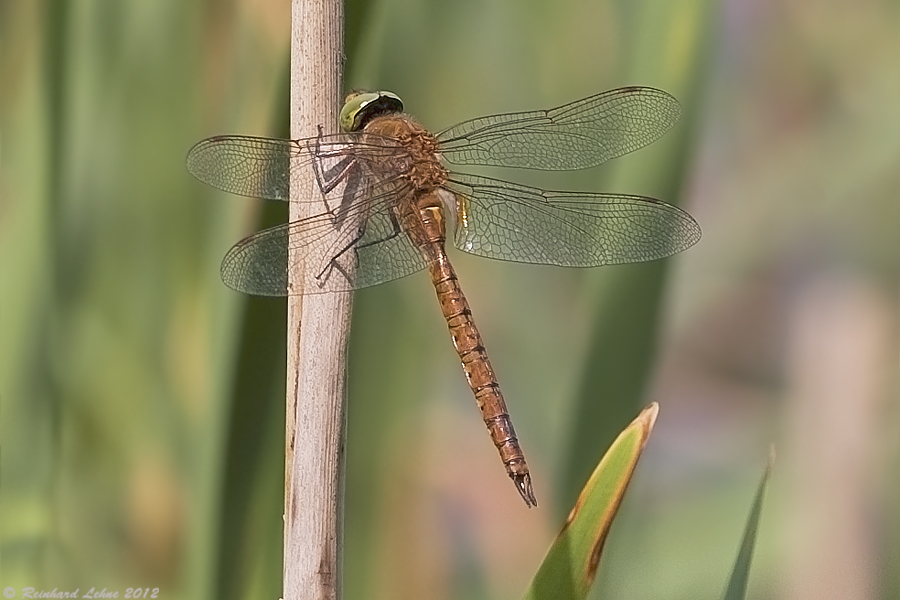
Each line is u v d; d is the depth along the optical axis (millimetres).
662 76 1644
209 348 1632
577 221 1655
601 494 1602
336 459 1610
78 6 1654
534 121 1666
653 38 1644
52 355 1657
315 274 1611
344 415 1611
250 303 1620
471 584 1670
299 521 1610
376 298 1645
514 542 1676
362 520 1644
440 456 1678
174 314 1661
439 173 1659
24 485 1655
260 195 1633
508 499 1678
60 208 1657
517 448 1652
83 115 1663
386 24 1669
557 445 1633
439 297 1660
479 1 1683
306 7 1612
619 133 1662
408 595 1658
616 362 1629
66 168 1657
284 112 1631
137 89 1663
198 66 1662
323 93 1613
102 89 1663
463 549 1673
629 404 1629
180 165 1662
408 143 1657
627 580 1660
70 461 1659
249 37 1652
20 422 1656
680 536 1674
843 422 1682
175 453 1660
